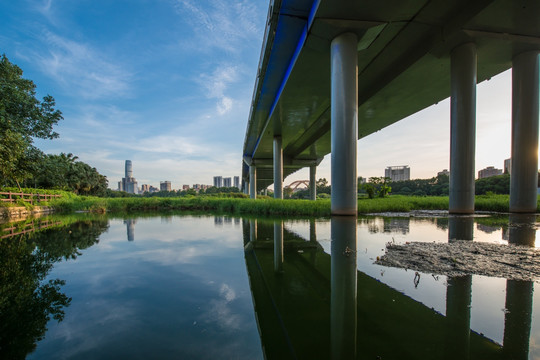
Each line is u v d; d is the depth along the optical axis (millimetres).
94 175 67188
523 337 1768
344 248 4941
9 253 5016
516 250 4266
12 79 18719
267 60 15852
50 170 35312
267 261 4250
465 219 9805
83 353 1691
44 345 1800
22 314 2320
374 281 3002
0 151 14289
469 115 12117
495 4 9938
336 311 2309
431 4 10547
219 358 1622
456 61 12398
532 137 12742
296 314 2277
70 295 2787
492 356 1561
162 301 2607
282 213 15461
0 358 1629
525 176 12797
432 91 18500
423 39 12859
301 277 3346
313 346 1761
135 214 19156
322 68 15117
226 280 3295
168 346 1767
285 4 11125
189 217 14812
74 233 8047
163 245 5793
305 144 39281
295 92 18766
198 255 4762
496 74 15586
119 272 3652
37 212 23172
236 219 12617
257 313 2324
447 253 4121
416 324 2006
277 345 1771
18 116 18312
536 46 12445
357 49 12039
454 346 1688
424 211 14445
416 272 3279
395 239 5629
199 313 2338
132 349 1741
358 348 1716
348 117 11016
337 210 11055
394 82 16812
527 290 2605
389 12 10703
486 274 3113
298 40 13656
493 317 2062
